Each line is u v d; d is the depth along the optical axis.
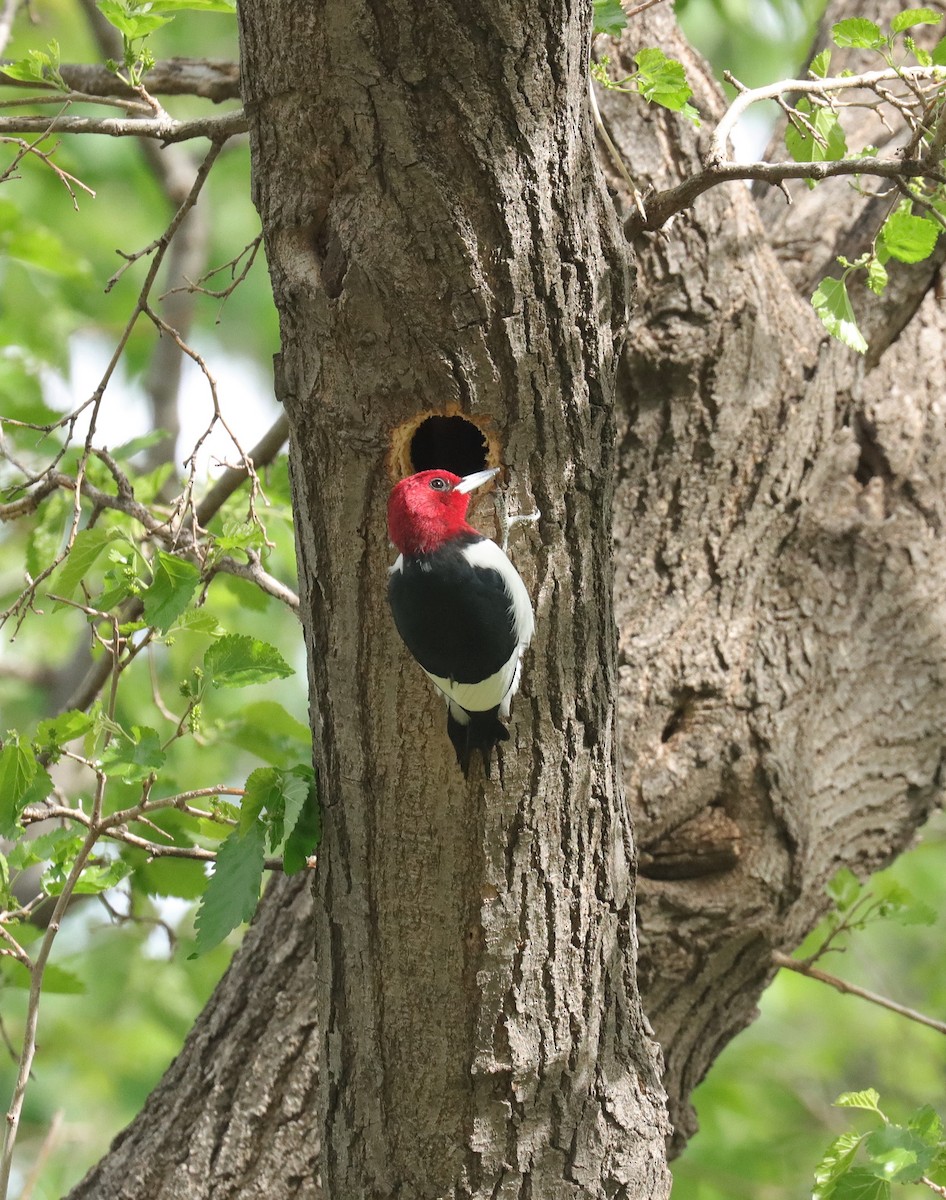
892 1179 7.46
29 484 8.81
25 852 8.42
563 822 7.10
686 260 9.62
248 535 8.11
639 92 8.09
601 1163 7.46
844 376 10.32
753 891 9.03
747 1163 17.61
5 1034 9.07
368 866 7.21
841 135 8.41
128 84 8.03
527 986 7.18
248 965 9.61
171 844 10.05
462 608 6.48
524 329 6.58
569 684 7.02
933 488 10.73
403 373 6.64
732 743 9.21
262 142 6.79
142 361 21.22
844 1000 20.05
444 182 6.38
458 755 6.64
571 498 6.95
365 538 6.99
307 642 7.38
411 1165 7.38
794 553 10.13
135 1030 17.72
